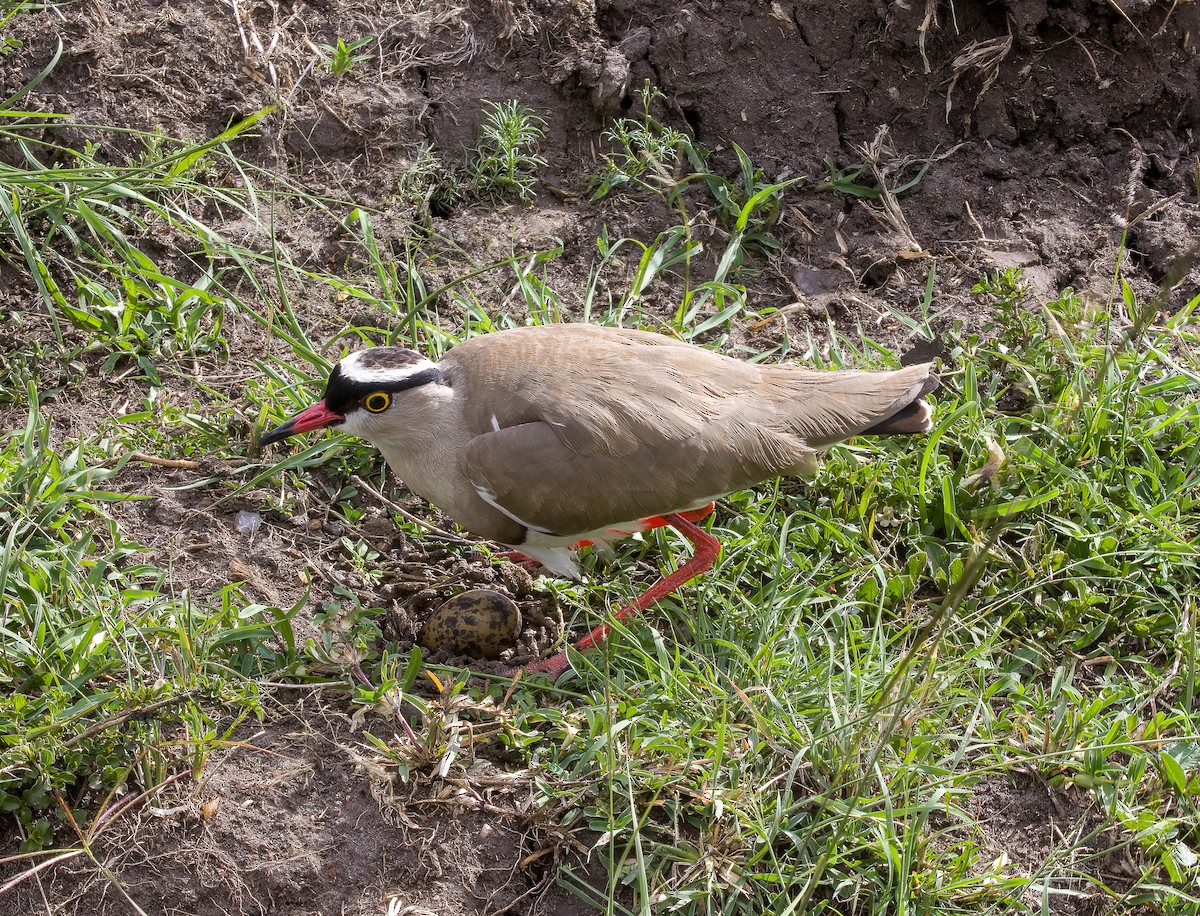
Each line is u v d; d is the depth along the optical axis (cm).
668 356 981
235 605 987
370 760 882
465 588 1033
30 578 945
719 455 953
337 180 1305
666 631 1033
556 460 945
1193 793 910
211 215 1264
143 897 827
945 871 864
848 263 1326
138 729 866
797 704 939
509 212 1323
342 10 1384
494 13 1384
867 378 996
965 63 1377
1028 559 1066
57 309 1180
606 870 858
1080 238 1340
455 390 987
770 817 877
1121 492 1106
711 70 1377
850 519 1101
